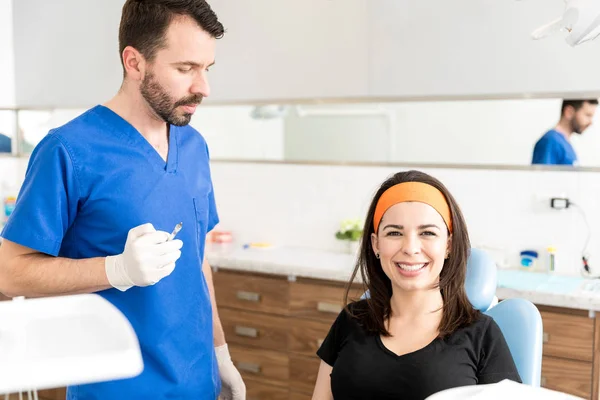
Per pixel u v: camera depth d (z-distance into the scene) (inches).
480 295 61.1
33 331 29.4
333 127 124.2
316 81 123.4
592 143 103.3
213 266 116.6
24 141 148.3
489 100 110.0
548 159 106.7
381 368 52.5
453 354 51.7
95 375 25.5
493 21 108.2
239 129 131.6
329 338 57.9
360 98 120.0
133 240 51.4
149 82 55.1
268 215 130.0
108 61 137.6
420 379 51.1
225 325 116.4
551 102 105.3
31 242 53.5
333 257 115.5
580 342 90.7
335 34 120.9
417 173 55.2
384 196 54.3
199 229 62.7
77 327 29.8
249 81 129.3
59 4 140.9
